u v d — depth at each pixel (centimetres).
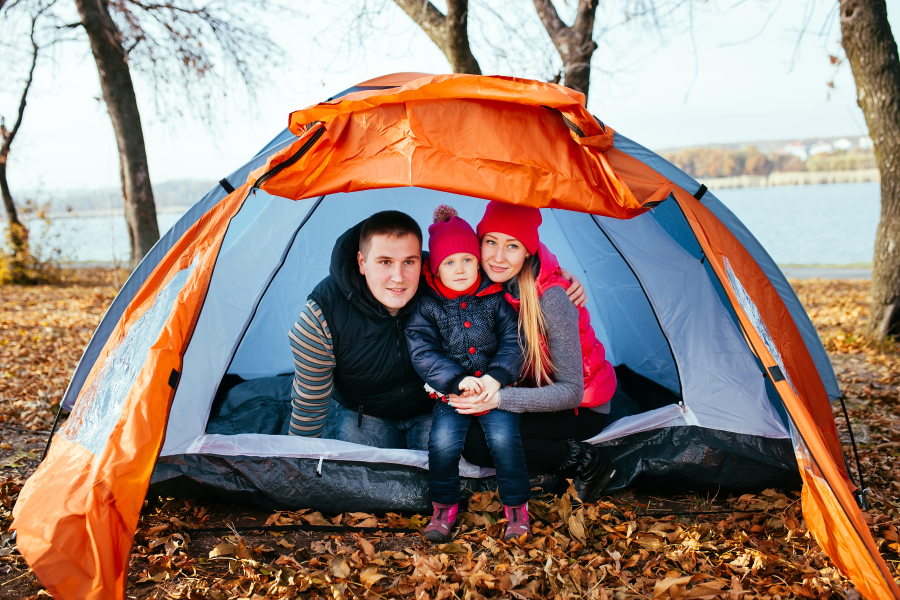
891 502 259
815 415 267
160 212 5750
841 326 725
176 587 198
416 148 200
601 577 201
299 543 227
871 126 566
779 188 9212
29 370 542
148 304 233
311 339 252
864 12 534
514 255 236
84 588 168
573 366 240
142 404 193
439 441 231
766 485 260
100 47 747
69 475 195
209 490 247
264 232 257
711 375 264
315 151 208
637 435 266
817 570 203
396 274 236
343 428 271
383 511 245
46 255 1443
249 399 328
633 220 274
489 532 226
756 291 259
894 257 576
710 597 190
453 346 244
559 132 211
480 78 204
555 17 579
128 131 777
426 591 193
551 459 249
